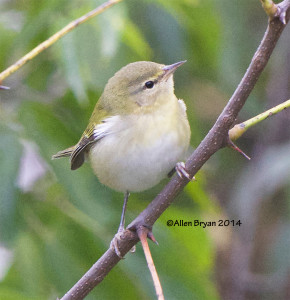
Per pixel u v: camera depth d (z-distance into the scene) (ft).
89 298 32.55
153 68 30.35
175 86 39.14
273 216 41.73
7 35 34.45
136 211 34.30
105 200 33.47
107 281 32.78
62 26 30.81
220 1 40.81
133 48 33.12
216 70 38.91
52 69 34.78
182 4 35.19
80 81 29.99
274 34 21.42
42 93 34.73
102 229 32.37
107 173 30.96
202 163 23.84
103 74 34.81
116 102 30.48
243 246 43.34
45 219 32.17
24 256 31.50
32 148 31.78
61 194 32.63
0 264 35.94
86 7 30.66
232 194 43.65
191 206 36.73
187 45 37.55
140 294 32.65
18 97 34.12
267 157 39.04
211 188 44.37
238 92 22.67
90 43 30.45
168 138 29.76
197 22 36.01
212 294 32.94
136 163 30.07
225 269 43.47
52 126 32.81
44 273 31.58
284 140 42.93
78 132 33.81
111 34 29.96
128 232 24.39
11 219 30.53
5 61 34.45
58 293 31.42
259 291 42.32
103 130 30.35
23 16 35.37
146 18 37.22
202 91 42.47
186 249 33.81
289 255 39.96
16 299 28.07
